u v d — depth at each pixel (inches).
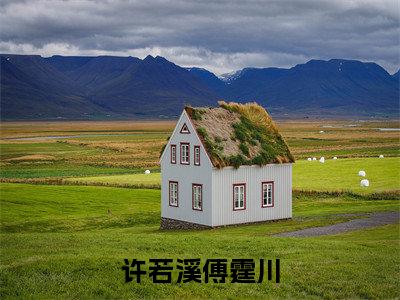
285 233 1849.2
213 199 2225.6
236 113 2487.7
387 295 1007.6
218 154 2244.1
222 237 1569.9
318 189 3110.2
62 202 2866.6
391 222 2000.5
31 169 5088.6
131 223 2524.6
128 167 5216.5
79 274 1116.5
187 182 2343.8
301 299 999.0
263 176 2357.3
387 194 2928.2
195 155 2300.7
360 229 1854.1
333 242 1466.5
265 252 1323.8
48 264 1168.2
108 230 2325.3
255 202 2332.7
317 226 1984.5
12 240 1531.7
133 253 1296.8
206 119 2369.6
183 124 2367.1
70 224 2425.0
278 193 2397.9
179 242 1454.2
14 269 1155.9
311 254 1301.7
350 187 3157.0
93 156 6397.6
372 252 1333.7
